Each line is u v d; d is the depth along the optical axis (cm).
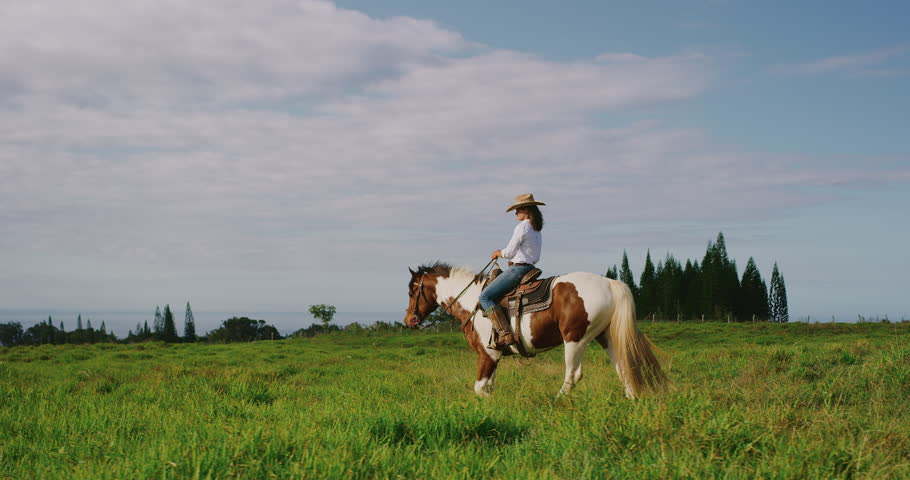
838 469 361
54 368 1528
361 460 377
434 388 941
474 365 1381
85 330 12450
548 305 724
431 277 895
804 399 647
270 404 807
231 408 684
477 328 801
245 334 8319
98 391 1016
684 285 8356
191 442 416
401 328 3750
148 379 1119
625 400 562
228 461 368
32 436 576
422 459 402
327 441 425
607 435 435
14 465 457
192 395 844
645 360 685
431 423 488
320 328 4247
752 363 977
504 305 764
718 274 7581
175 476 353
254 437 412
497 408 577
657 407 491
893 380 681
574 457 396
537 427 505
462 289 845
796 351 1072
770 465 362
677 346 2431
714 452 386
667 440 420
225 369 1281
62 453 468
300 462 364
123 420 612
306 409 675
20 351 2214
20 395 898
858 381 702
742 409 531
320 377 1242
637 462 379
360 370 1377
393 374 1208
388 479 363
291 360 1803
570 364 715
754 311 7900
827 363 916
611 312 704
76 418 641
